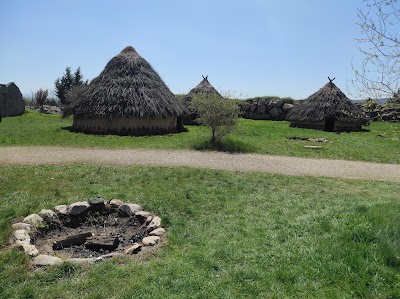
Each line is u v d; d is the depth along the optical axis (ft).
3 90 84.84
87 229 19.86
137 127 57.82
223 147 46.93
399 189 28.81
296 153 45.80
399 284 13.30
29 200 22.72
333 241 16.79
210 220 20.11
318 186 29.07
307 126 79.87
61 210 20.47
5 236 16.87
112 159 37.40
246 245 16.63
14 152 40.06
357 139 61.26
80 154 39.93
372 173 35.58
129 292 12.64
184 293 12.66
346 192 27.43
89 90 60.54
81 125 59.98
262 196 25.14
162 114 59.00
